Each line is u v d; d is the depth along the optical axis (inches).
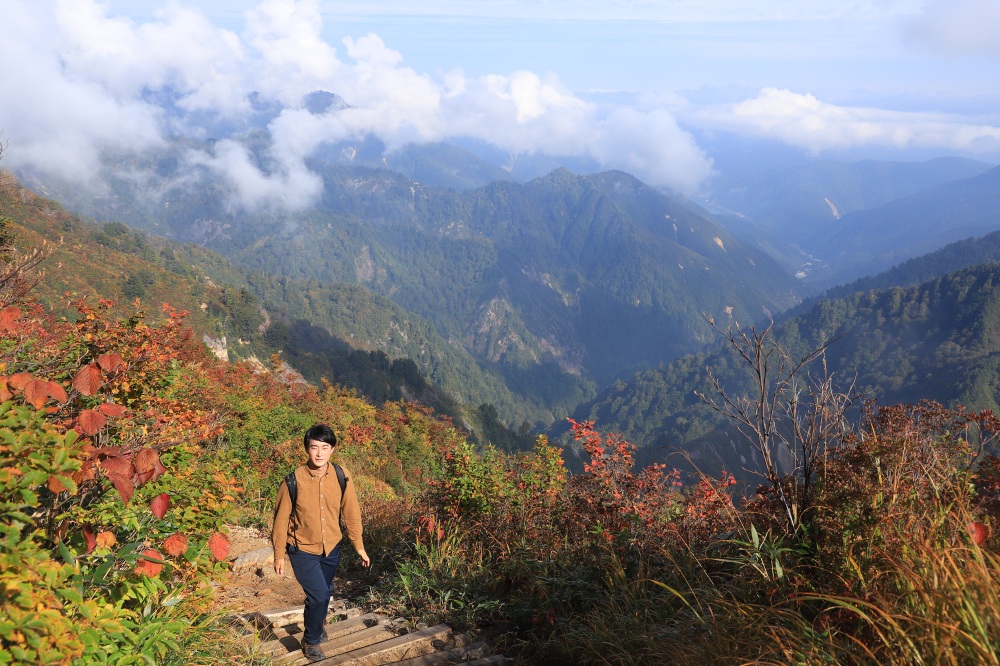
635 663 147.9
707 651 128.2
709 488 198.7
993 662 82.5
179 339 343.0
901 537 114.0
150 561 116.9
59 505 125.5
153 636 108.7
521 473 274.7
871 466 135.8
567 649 167.6
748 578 146.3
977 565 95.9
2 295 195.5
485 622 200.1
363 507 351.6
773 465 142.3
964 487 134.2
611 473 228.8
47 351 207.0
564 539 224.1
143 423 195.9
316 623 163.0
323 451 163.6
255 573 251.4
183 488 157.0
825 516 134.6
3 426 92.8
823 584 128.1
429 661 165.5
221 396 424.8
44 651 81.9
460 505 255.1
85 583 111.2
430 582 217.3
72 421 132.0
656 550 194.7
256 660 147.5
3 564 83.7
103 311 275.9
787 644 113.0
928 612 97.0
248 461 404.2
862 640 111.0
